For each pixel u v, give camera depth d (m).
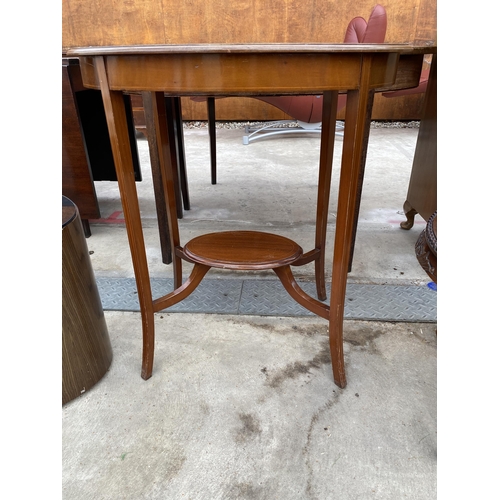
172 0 3.79
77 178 1.63
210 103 2.31
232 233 1.16
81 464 0.76
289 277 0.98
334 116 1.04
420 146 1.62
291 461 0.76
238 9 3.80
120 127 0.75
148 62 0.66
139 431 0.83
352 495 0.70
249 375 0.98
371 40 1.81
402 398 0.91
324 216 1.18
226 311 1.23
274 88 0.66
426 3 3.74
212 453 0.78
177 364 1.02
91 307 0.91
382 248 1.65
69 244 0.82
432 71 1.48
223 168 2.97
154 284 1.39
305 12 3.78
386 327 1.16
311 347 1.08
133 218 0.83
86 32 3.96
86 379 0.92
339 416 0.86
